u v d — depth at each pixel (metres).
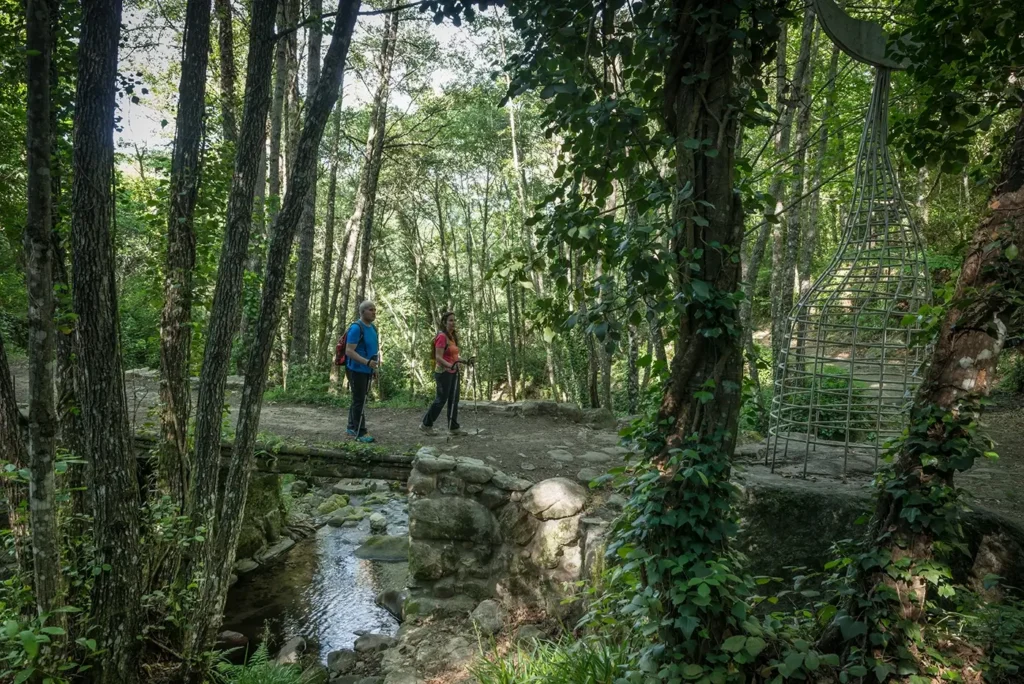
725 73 2.81
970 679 2.86
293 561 8.45
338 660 5.96
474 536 6.54
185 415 5.75
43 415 3.52
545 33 2.98
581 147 3.08
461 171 20.39
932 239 12.93
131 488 4.38
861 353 5.50
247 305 13.06
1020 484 4.66
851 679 2.87
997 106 4.06
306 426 9.02
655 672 2.92
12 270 13.52
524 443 8.17
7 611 3.79
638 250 2.66
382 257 26.34
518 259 3.20
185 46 5.52
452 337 8.62
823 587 3.80
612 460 7.42
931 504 2.82
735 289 2.87
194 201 5.70
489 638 5.84
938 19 3.58
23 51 3.56
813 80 9.98
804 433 5.74
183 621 5.07
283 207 5.13
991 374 2.81
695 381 2.89
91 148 4.07
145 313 16.45
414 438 8.38
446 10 3.24
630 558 2.93
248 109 5.12
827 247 20.55
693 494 2.79
